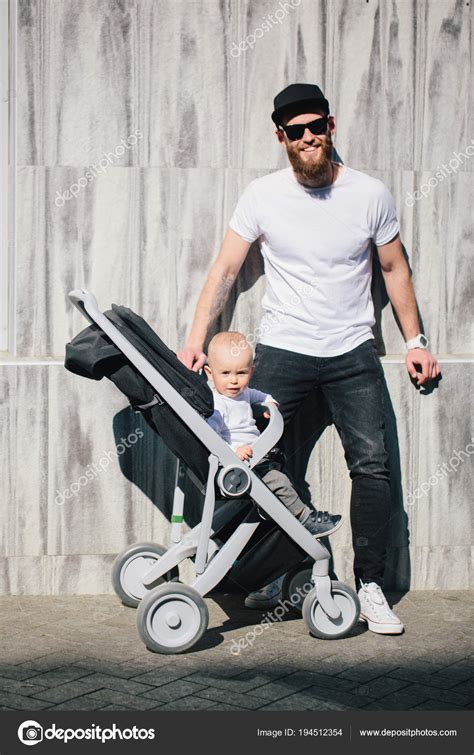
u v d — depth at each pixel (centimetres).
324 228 496
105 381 516
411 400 534
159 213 526
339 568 536
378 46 532
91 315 432
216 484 454
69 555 522
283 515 455
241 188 529
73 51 513
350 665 438
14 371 509
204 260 530
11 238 536
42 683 411
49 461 516
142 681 415
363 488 493
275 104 484
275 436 455
